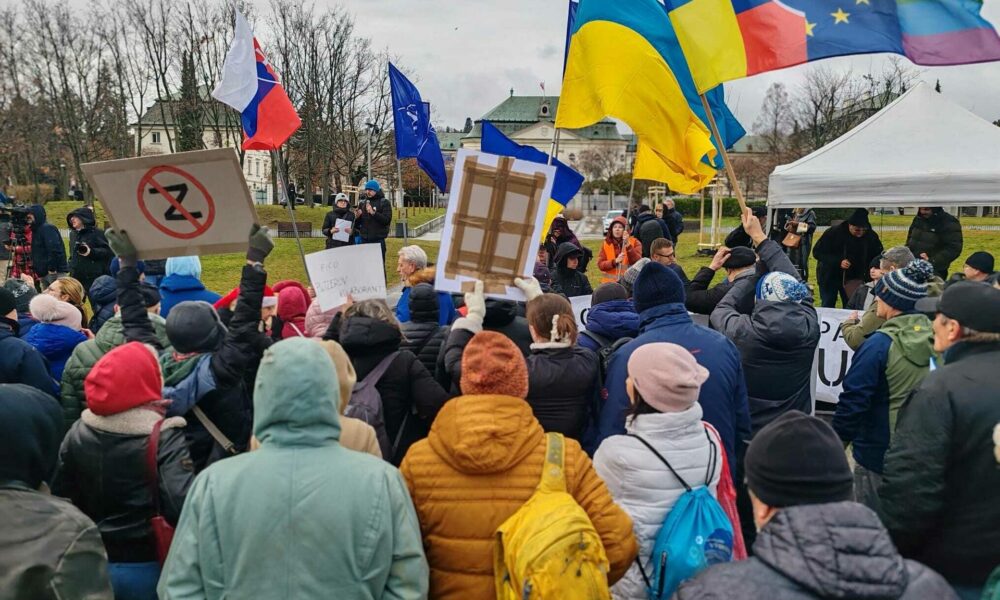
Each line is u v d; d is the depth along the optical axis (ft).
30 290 23.72
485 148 24.82
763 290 14.60
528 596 7.75
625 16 17.16
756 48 16.07
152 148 221.25
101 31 157.99
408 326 15.14
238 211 12.53
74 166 163.84
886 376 13.44
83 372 14.10
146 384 10.03
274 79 21.84
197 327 11.60
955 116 31.22
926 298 13.16
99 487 9.89
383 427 11.64
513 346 9.27
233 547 7.41
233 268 70.08
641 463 9.71
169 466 9.87
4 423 8.34
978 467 9.15
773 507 6.82
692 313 21.16
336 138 172.65
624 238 31.73
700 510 9.45
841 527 5.86
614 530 8.80
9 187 160.04
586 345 15.62
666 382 9.78
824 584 5.59
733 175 16.38
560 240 36.50
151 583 10.20
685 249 93.35
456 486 8.66
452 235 12.19
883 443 13.66
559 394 12.19
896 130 31.32
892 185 29.22
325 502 7.52
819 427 6.86
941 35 14.92
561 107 17.47
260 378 7.97
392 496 7.87
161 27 161.68
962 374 9.44
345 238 45.98
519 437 8.73
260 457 7.77
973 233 87.97
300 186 195.52
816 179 30.14
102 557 8.42
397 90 31.42
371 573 7.57
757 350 14.23
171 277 20.51
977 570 9.26
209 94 166.40
